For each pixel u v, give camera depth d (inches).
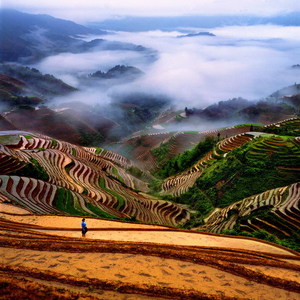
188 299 500.7
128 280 561.0
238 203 1921.8
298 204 1588.3
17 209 1331.2
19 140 3513.8
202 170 2997.0
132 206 2165.4
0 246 708.0
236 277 617.6
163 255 695.1
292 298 556.4
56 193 1833.2
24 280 488.7
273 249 952.3
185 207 2409.0
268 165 2300.7
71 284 517.0
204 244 960.3
